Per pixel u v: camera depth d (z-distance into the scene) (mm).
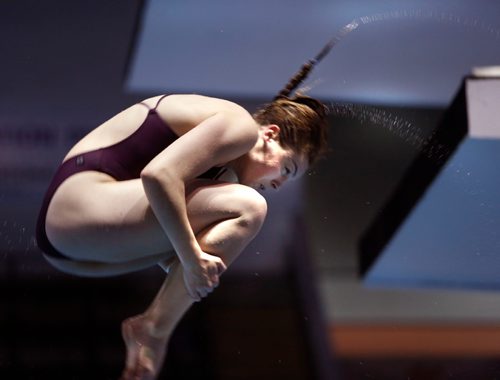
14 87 14062
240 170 7168
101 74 14344
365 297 15875
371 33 13047
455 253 11719
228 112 6746
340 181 13617
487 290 12617
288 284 15547
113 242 6766
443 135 9617
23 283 14023
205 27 13609
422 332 15953
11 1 13320
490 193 9914
